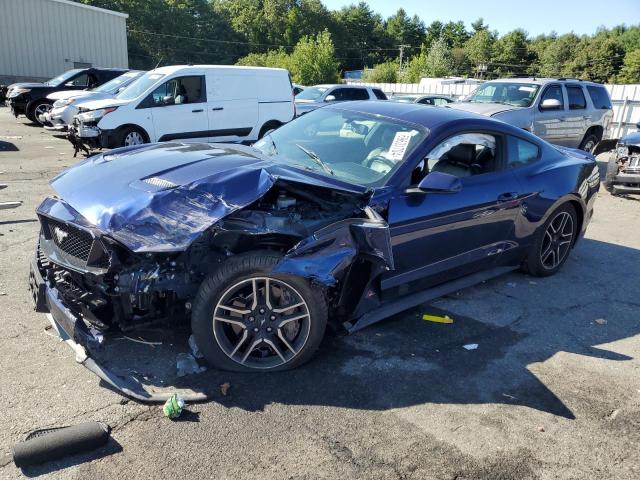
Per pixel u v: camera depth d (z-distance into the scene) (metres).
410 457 2.57
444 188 3.44
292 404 2.91
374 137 4.00
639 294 4.98
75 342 2.99
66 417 2.67
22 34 27.28
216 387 3.00
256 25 99.19
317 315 3.12
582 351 3.78
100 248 2.82
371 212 3.25
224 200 2.87
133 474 2.34
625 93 19.86
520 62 106.12
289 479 2.38
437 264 3.99
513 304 4.54
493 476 2.49
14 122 16.28
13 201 6.78
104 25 29.98
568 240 5.26
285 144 4.20
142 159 3.50
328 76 57.38
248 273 2.94
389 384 3.18
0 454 2.39
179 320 3.15
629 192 9.20
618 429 2.90
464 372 3.38
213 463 2.44
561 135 11.05
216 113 11.14
